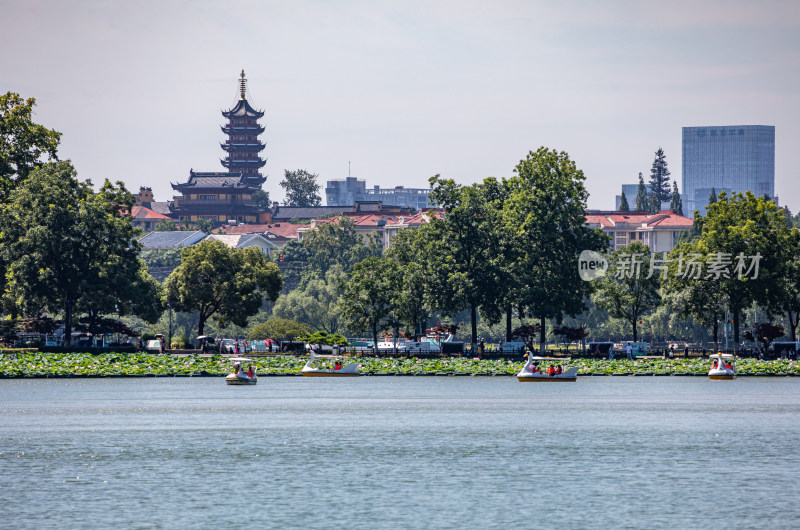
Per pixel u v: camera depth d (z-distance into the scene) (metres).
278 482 101.94
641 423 144.38
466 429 138.12
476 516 88.25
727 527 85.00
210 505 92.31
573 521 86.75
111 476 104.69
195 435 132.25
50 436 131.00
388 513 89.44
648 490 98.00
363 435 132.62
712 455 116.81
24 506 91.94
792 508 90.75
